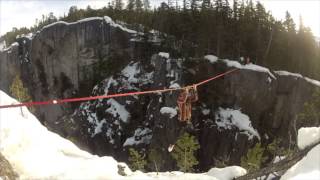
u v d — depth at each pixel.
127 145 65.62
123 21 84.44
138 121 69.19
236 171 11.05
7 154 9.05
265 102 61.62
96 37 81.88
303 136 8.52
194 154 58.28
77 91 83.50
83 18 90.75
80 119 75.88
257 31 69.38
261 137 59.97
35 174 8.94
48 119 86.50
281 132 61.28
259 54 66.88
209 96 62.16
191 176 10.25
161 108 61.16
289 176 7.31
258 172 10.06
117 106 71.19
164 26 74.25
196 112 60.47
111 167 9.65
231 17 72.75
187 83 62.34
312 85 63.38
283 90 62.44
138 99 70.31
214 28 67.38
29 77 93.31
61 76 86.62
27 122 10.59
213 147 58.50
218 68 63.00
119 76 75.75
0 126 9.56
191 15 71.94
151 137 64.12
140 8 90.62
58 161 9.63
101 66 80.31
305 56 71.25
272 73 63.62
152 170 54.94
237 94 61.62
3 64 99.94
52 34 88.00
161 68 65.06
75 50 84.12
